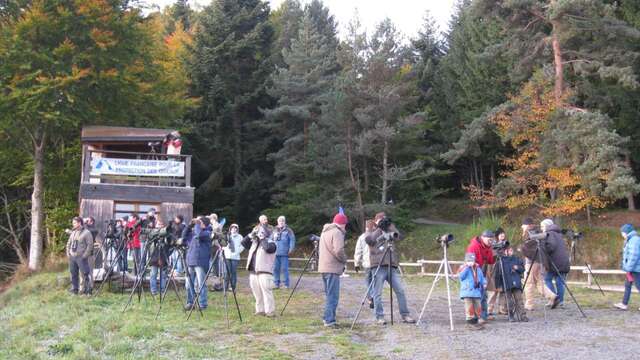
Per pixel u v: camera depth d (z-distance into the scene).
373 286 11.27
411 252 30.98
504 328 10.62
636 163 33.25
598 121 23.73
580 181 24.64
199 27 38.47
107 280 16.50
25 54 22.31
